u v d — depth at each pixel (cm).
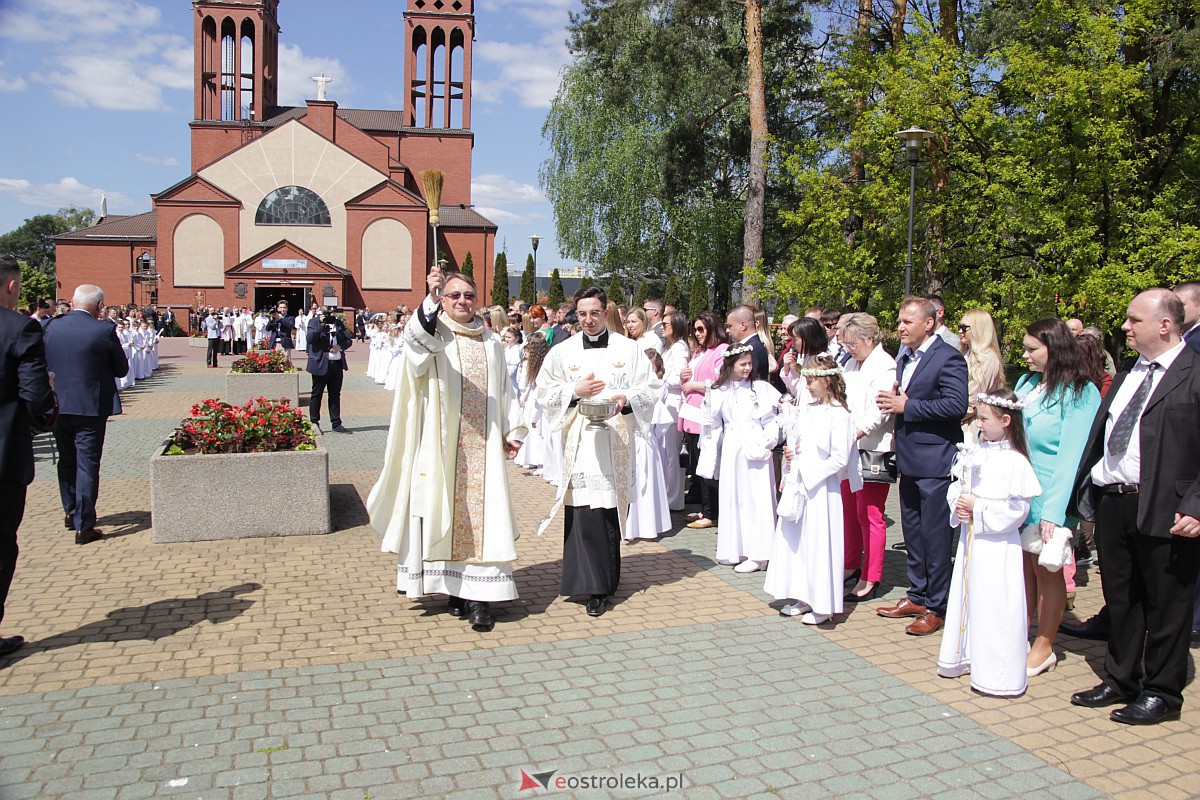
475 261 5709
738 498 688
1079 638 563
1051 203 1496
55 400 496
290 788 351
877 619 580
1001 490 450
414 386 549
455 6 6166
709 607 595
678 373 879
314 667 474
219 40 6084
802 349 587
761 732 410
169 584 611
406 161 6175
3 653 481
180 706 423
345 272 5284
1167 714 439
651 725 414
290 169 5356
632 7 2802
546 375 602
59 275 5541
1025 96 1540
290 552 696
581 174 3688
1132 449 442
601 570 572
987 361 609
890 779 370
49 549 696
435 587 555
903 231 1741
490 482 550
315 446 784
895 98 1645
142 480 973
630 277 3947
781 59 2958
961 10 1958
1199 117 1628
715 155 3372
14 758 371
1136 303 445
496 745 391
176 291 5272
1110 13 1463
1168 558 426
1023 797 359
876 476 609
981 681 460
